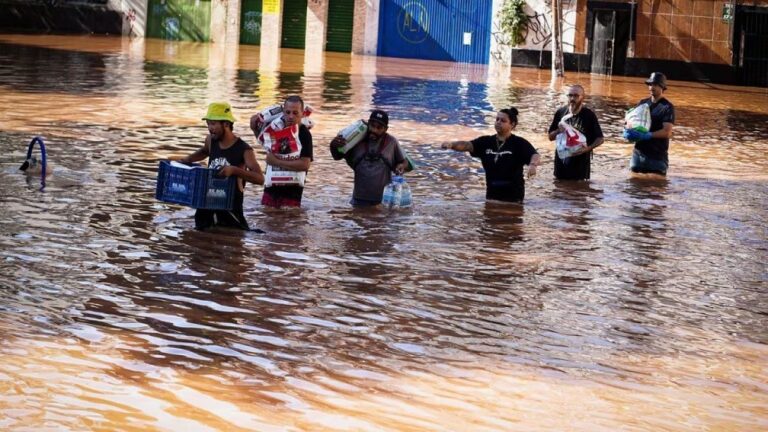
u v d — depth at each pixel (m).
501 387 5.78
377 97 23.23
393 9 41.25
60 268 7.49
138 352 5.96
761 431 5.38
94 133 14.14
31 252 7.86
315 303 7.09
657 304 7.62
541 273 8.30
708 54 38.28
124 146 13.18
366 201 10.52
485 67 38.38
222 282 7.43
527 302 7.47
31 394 5.28
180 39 43.50
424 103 22.56
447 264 8.40
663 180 13.60
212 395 5.42
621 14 38.28
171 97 19.83
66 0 44.16
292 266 7.99
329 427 5.11
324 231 9.25
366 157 10.48
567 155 12.93
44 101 17.59
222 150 9.01
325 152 13.98
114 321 6.45
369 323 6.75
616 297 7.73
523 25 39.19
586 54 38.31
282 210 10.02
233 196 8.83
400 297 7.37
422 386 5.72
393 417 5.28
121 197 10.05
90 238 8.41
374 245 8.87
